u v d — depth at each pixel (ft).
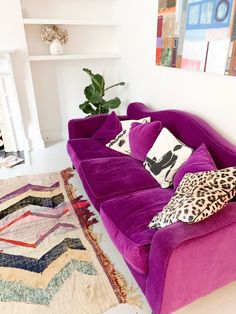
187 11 6.46
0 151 11.38
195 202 3.87
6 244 6.14
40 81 11.73
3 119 10.80
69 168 9.81
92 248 6.03
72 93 12.48
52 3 10.72
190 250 3.71
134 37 9.96
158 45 8.06
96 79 10.90
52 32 10.61
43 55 10.90
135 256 4.24
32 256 5.80
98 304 4.76
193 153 5.76
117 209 5.21
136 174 6.54
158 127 7.13
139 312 4.64
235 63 5.29
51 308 4.69
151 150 6.91
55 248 6.02
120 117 9.54
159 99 8.82
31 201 7.73
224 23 5.38
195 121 6.29
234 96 5.58
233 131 5.80
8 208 7.41
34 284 5.14
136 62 10.15
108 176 6.45
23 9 10.36
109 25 11.53
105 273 5.39
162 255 3.66
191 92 7.02
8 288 5.07
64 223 6.84
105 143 8.73
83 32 11.67
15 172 9.53
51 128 12.78
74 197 7.96
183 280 3.99
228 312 4.63
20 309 4.68
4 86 10.32
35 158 10.73
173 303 4.16
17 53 10.09
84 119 9.25
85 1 11.13
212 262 4.15
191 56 6.59
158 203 5.31
